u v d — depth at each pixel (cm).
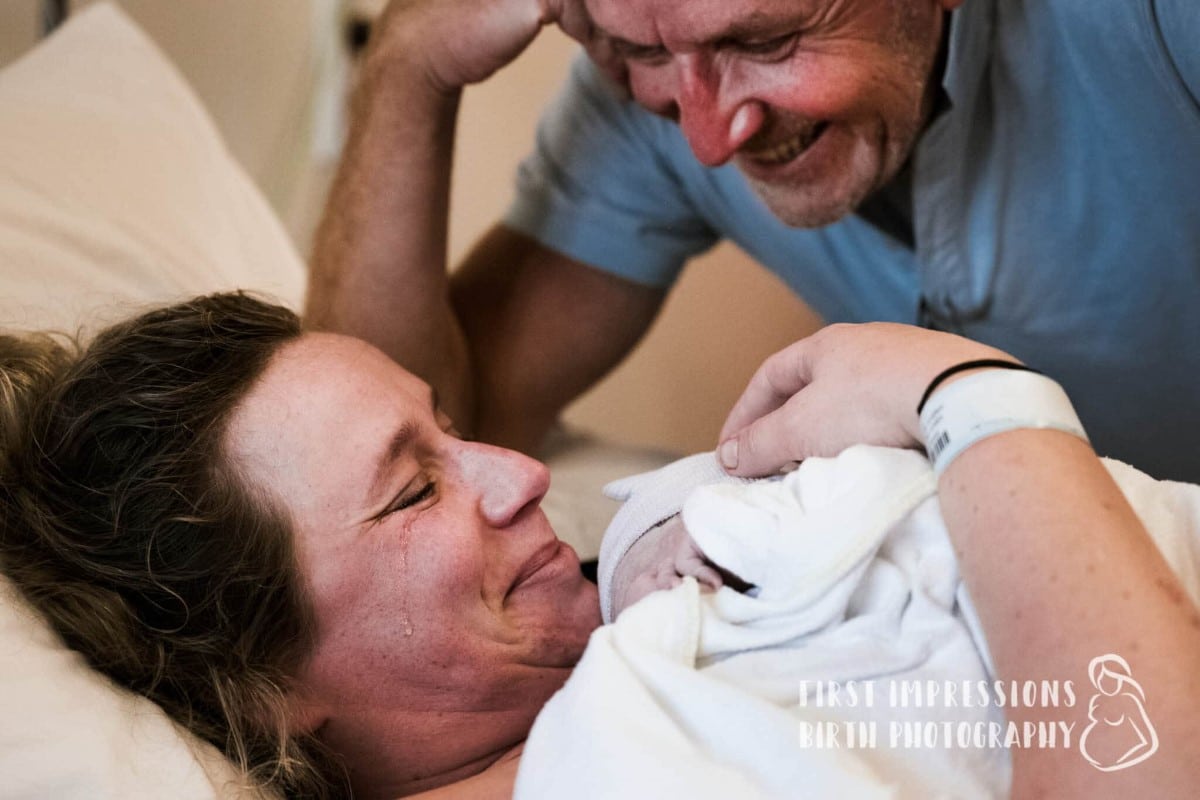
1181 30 107
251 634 90
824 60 104
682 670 73
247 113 248
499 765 89
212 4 243
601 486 155
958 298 130
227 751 89
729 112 106
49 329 128
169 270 151
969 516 70
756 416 94
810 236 143
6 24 227
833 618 77
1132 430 132
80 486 93
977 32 116
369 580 89
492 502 94
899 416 80
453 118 139
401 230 138
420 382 100
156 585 91
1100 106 116
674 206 156
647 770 68
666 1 99
